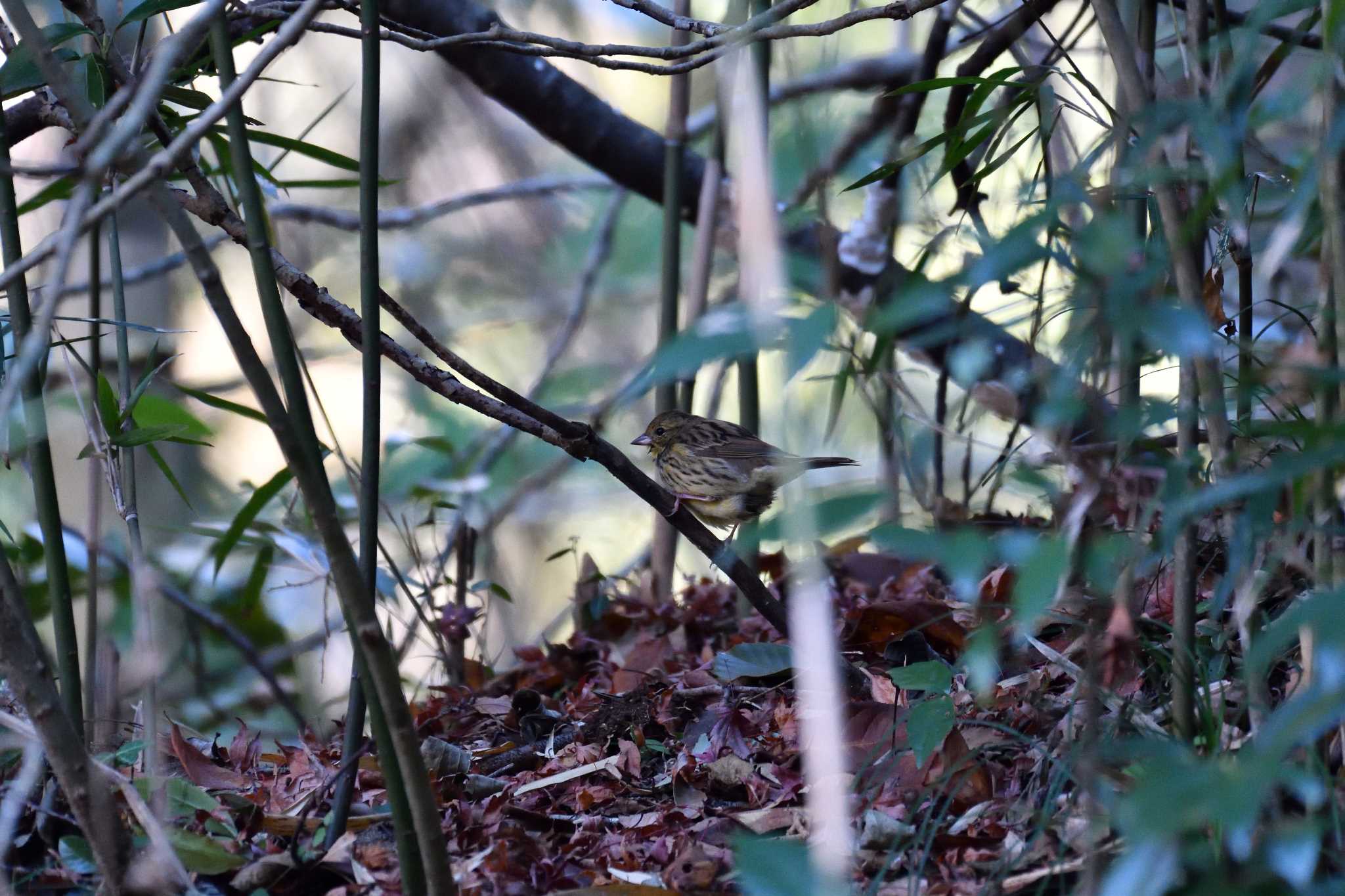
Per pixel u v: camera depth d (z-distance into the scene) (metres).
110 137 4.47
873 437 14.48
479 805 6.83
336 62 20.91
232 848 6.15
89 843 5.21
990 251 3.73
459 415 19.48
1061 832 5.53
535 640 17.83
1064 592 5.37
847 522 3.46
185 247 4.27
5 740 6.31
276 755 8.12
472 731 8.38
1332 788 4.68
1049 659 7.02
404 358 6.63
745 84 3.65
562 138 11.08
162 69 4.05
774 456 9.77
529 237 22.06
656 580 11.07
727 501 10.27
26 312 5.99
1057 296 10.05
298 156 20.88
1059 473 7.76
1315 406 5.20
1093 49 9.14
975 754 6.23
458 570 11.27
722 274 18.42
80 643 12.51
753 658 7.88
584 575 10.89
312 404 21.62
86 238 15.34
